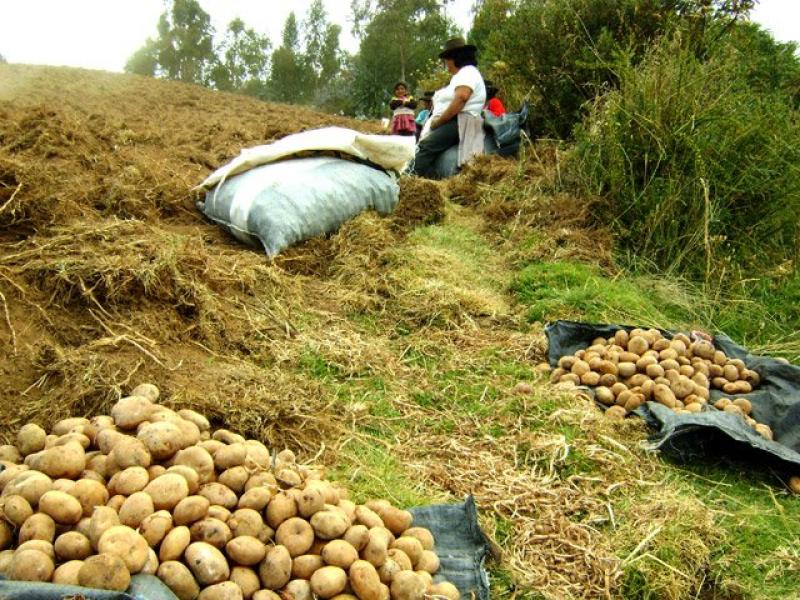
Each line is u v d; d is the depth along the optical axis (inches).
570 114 378.9
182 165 285.6
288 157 238.2
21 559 79.0
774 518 129.5
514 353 184.1
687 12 343.3
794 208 247.8
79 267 156.0
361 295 199.8
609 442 144.2
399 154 255.8
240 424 131.2
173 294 164.4
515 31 396.8
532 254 242.7
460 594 100.9
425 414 154.3
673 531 121.2
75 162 251.3
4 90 475.8
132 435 108.6
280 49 1787.6
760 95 280.1
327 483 104.8
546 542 119.3
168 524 88.5
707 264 228.1
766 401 163.2
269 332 173.0
